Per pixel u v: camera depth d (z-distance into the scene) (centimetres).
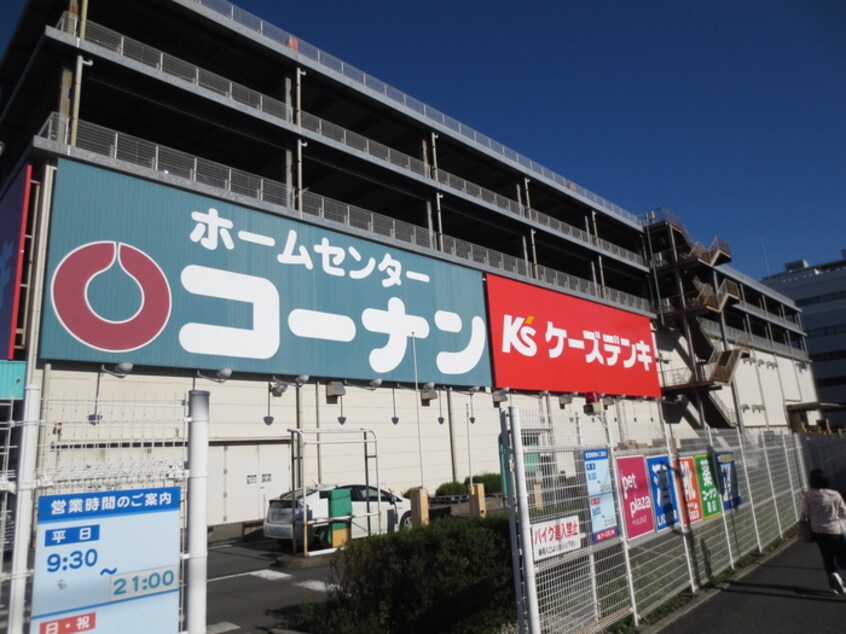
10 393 1436
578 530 584
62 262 1652
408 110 2922
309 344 2188
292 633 664
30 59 1938
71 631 323
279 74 2541
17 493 327
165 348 1802
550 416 589
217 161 2711
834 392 7562
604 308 3856
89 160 1761
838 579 788
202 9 2188
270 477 2033
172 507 378
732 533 1016
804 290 8000
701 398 4341
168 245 1884
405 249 2667
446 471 2605
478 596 589
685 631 645
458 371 2750
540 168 3772
